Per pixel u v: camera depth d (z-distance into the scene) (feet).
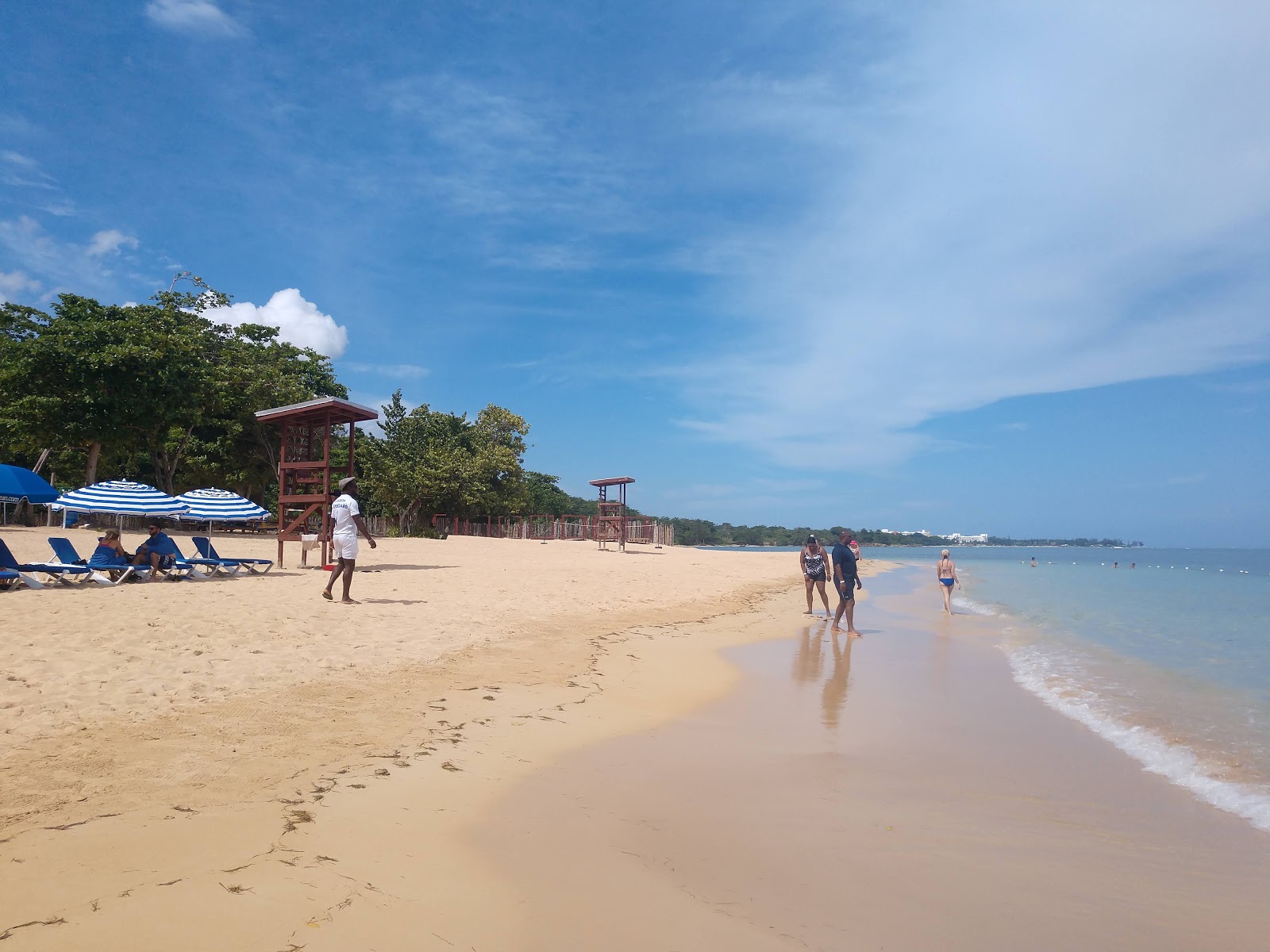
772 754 18.31
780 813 14.34
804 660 32.19
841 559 40.91
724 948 9.23
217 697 19.60
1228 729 21.53
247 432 118.32
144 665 21.91
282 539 53.93
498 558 79.10
